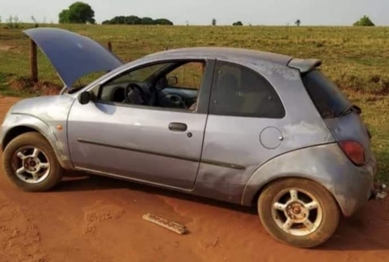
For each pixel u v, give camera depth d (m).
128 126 4.34
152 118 4.27
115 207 4.64
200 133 4.07
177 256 3.82
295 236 3.98
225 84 4.10
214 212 4.61
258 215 4.46
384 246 4.10
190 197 4.91
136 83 4.74
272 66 4.05
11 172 4.91
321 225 3.87
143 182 4.54
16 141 4.83
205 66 4.21
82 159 4.66
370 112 10.81
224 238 4.14
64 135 4.64
